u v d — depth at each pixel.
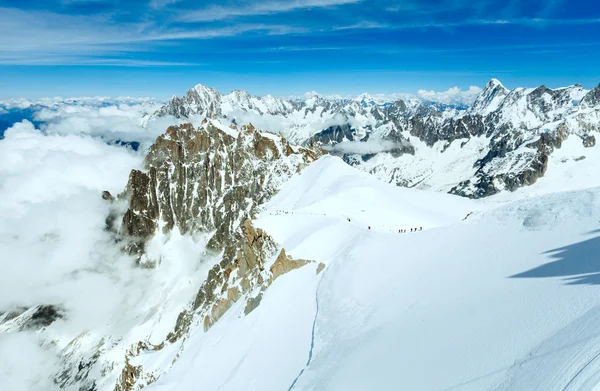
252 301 77.00
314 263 76.81
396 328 40.81
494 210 63.84
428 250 58.97
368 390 32.41
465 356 30.17
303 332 53.22
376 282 55.34
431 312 40.75
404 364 33.38
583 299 29.73
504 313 33.75
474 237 56.59
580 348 23.30
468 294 40.75
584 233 43.34
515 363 26.28
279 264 80.56
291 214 114.06
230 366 57.84
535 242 46.59
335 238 86.06
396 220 114.25
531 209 56.75
